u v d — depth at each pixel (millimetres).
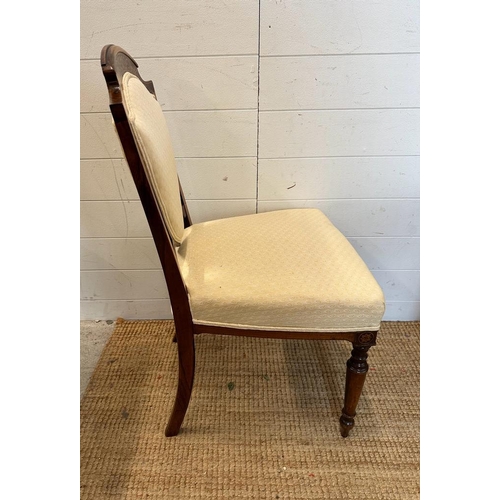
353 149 1156
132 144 674
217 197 1219
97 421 1062
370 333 845
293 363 1246
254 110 1107
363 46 1038
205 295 828
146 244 1297
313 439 1017
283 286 833
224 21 1013
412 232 1267
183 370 911
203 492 900
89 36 1028
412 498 887
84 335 1359
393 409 1095
